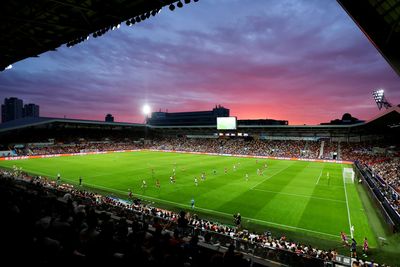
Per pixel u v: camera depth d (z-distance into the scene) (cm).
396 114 4303
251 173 5153
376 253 1834
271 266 838
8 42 2239
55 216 1015
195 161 6988
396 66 1480
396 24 1352
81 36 1989
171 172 5156
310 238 2103
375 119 5069
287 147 8806
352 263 1481
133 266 594
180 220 1249
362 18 1439
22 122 9300
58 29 1975
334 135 8981
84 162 6488
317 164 6625
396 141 7550
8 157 6700
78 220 920
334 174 5134
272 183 4231
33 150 7762
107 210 1961
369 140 8356
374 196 3080
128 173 5012
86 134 10706
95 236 720
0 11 1475
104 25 1780
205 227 2014
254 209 2928
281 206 3039
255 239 1827
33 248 616
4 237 631
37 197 1324
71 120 9531
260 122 16475
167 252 736
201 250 879
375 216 2744
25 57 2480
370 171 4566
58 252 600
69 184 3997
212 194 3525
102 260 607
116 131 12162
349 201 3266
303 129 9288
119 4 1586
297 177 4784
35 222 841
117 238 805
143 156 8125
